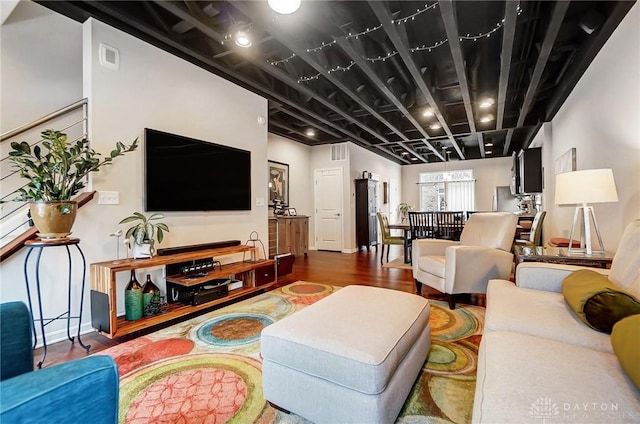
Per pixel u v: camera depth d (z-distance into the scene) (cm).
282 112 530
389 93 390
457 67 314
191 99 333
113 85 268
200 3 254
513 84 414
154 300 258
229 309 299
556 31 255
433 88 405
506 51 279
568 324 138
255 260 365
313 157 741
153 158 291
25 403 64
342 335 137
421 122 578
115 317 225
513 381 95
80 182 232
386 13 232
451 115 554
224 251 314
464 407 149
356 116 517
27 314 107
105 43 263
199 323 263
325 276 441
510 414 80
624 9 242
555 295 181
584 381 94
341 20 259
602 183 230
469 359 197
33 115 277
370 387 119
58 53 292
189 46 302
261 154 425
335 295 198
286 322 153
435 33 299
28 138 271
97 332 250
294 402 138
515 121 551
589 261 237
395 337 139
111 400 79
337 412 127
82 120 272
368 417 120
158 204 295
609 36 277
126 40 278
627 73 247
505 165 910
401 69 369
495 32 293
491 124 580
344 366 124
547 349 115
